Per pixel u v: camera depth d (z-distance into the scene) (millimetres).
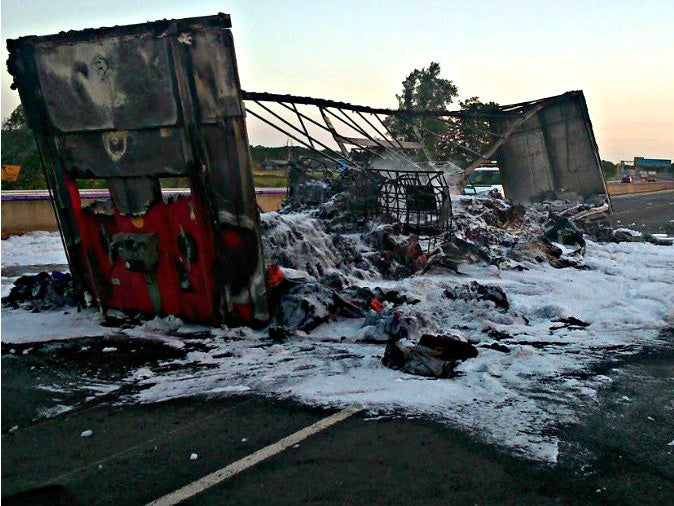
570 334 5988
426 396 4160
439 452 3330
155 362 5141
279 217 8891
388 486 2963
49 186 6574
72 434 3684
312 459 3268
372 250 9453
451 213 10945
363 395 4195
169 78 5566
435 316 6641
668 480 3035
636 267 10430
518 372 4699
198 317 6258
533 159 16938
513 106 16188
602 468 3158
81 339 5879
